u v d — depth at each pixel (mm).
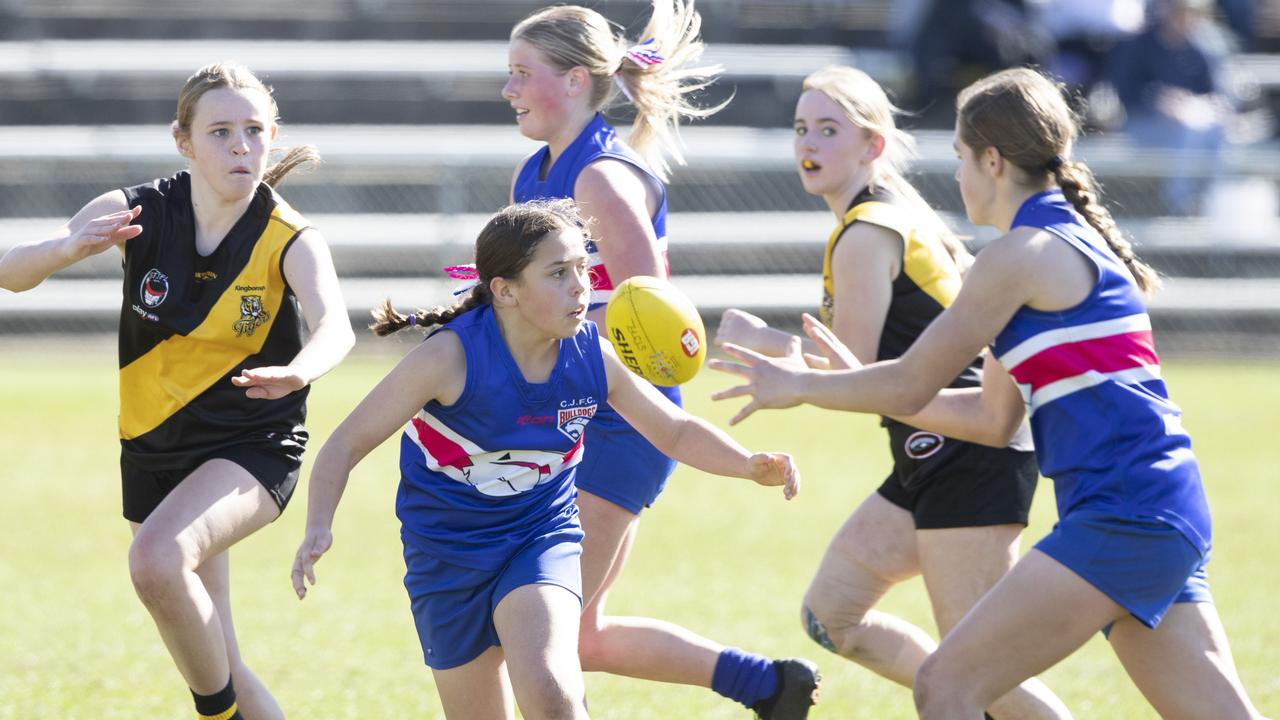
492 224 14453
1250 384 51688
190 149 15859
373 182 62250
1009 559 16656
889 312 17484
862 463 39469
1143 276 14547
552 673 13633
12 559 28969
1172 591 13555
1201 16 62188
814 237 60625
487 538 14594
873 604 17891
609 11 70562
